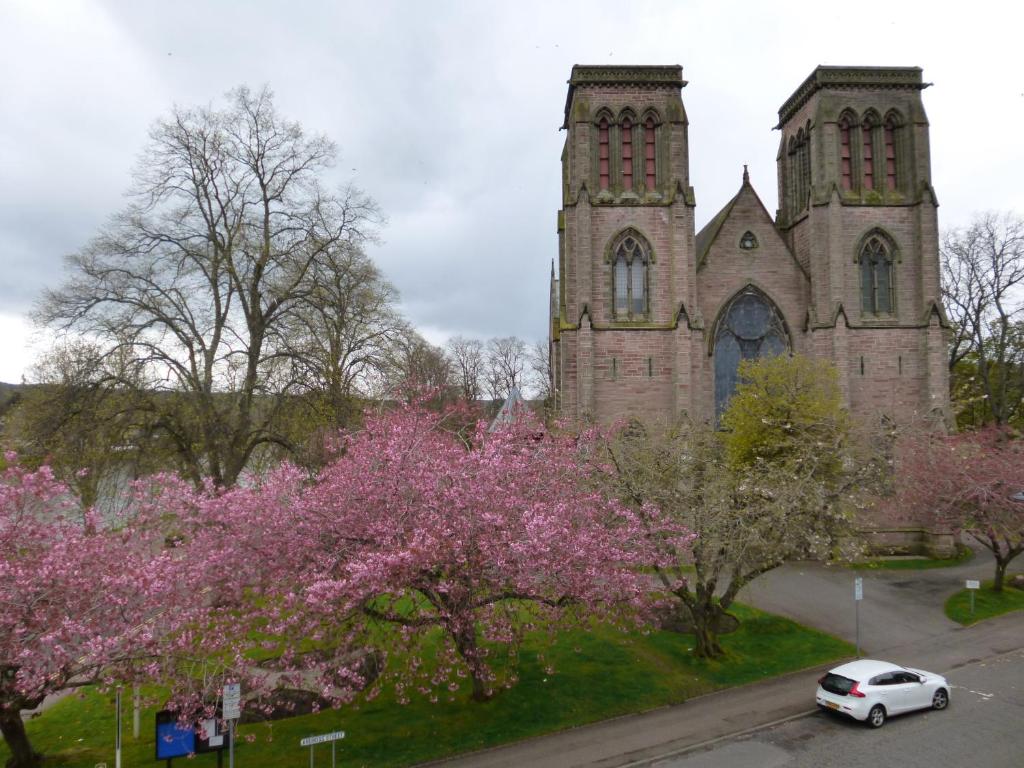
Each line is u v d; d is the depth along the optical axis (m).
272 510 21.52
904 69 53.34
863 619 34.47
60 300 35.09
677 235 51.00
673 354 50.75
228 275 38.78
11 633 15.71
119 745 17.61
